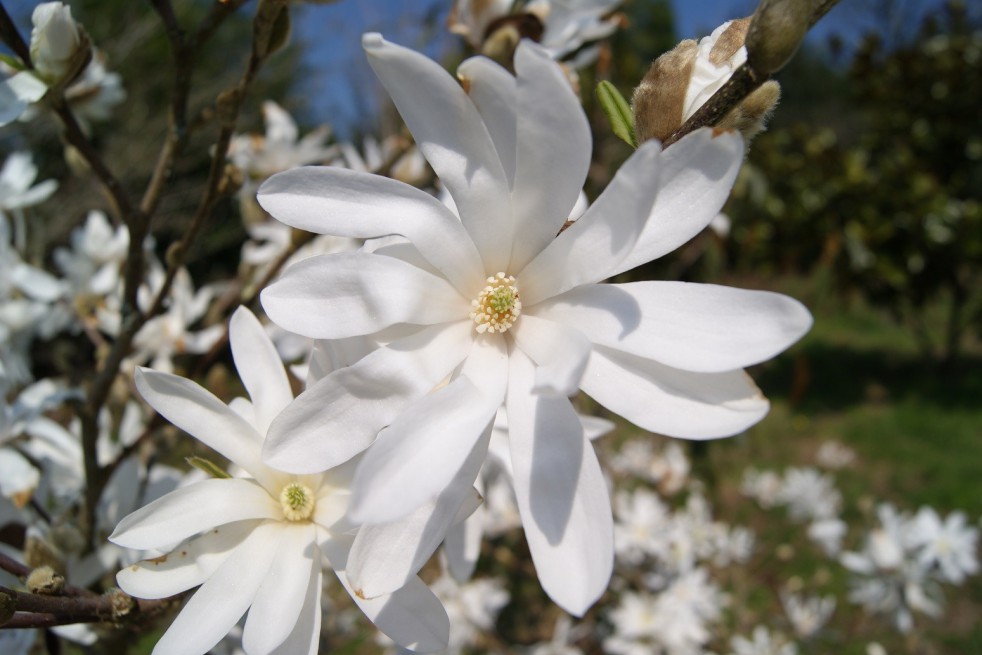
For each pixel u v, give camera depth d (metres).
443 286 0.17
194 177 1.34
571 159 0.16
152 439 0.30
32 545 0.22
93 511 0.25
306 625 0.17
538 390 0.14
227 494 0.18
